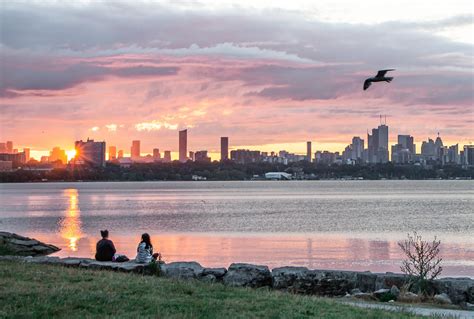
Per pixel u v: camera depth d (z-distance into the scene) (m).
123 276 17.03
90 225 66.38
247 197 150.75
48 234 55.34
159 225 66.00
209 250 41.72
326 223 68.19
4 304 13.01
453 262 35.47
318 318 12.73
